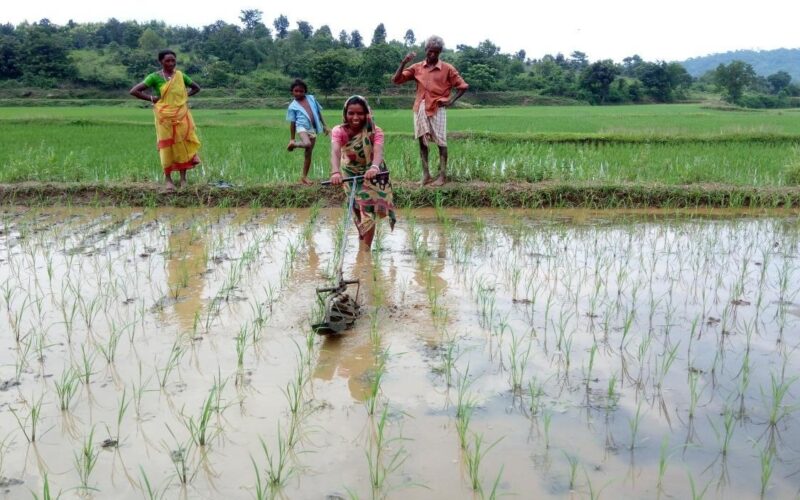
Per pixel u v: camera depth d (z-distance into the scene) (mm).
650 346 4000
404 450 2865
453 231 7113
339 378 3576
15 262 5852
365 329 4285
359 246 6426
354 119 5695
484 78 66688
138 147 14617
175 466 2766
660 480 2646
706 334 4188
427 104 8305
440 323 4391
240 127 22406
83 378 3570
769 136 16828
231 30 83562
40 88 61781
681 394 3385
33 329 4270
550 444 2910
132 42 94688
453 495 2551
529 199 8539
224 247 6422
